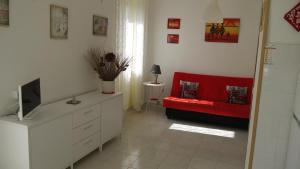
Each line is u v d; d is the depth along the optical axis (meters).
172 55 5.52
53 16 2.88
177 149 3.50
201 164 3.09
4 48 2.37
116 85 4.54
